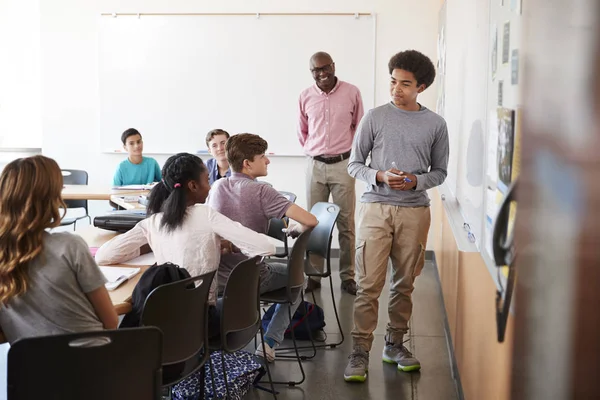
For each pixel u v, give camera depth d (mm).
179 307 2492
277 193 3508
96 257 2990
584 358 975
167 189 2965
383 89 6285
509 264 1630
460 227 3020
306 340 4266
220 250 3156
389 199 3404
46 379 1893
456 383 3475
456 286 3678
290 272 3469
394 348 3789
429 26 6168
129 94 6539
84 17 6508
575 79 1014
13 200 2004
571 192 1026
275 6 6301
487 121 2211
